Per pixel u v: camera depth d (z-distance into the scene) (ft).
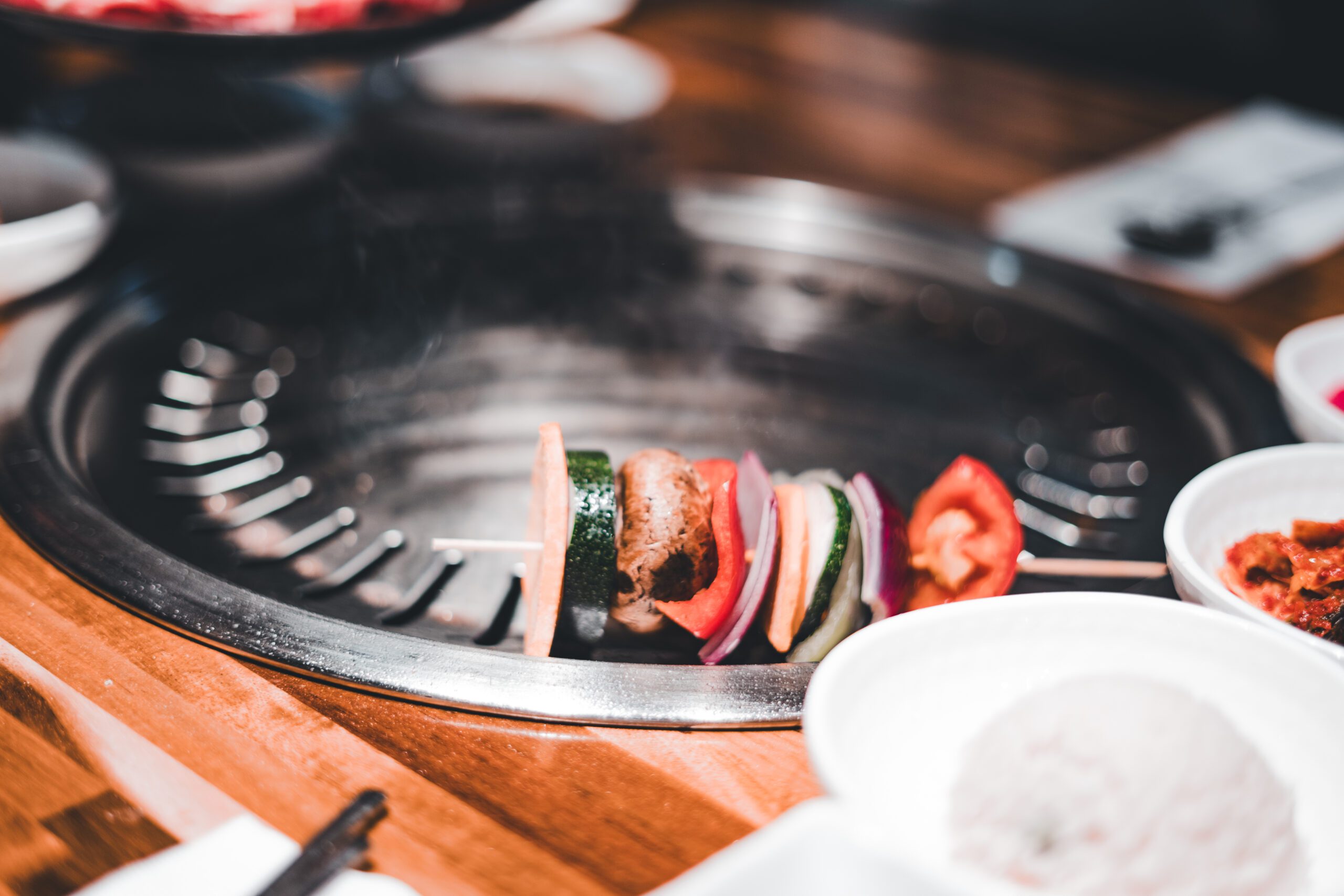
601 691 1.61
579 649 1.73
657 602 1.65
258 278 2.23
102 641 1.64
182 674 1.62
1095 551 1.94
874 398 2.18
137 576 1.68
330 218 2.28
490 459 2.05
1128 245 2.38
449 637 1.79
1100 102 3.18
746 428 2.13
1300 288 2.30
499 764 1.57
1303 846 1.45
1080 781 1.44
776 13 3.80
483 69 2.80
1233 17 3.72
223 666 1.63
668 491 1.64
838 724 1.45
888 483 2.05
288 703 1.60
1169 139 2.94
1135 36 3.90
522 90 2.77
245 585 1.84
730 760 1.59
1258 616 1.53
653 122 2.83
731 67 3.27
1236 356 2.10
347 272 2.28
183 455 2.00
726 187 2.44
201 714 1.59
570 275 2.34
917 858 1.34
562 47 2.95
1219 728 1.47
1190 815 1.42
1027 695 1.51
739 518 1.65
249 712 1.59
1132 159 2.81
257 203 2.35
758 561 1.64
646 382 2.18
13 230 2.01
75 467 1.84
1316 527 1.66
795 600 1.63
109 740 1.58
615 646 1.76
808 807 1.36
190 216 2.33
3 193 2.20
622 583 1.64
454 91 2.74
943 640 1.51
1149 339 2.17
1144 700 1.48
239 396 2.10
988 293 2.31
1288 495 1.69
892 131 2.90
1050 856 1.41
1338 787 1.47
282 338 2.20
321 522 1.94
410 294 2.28
